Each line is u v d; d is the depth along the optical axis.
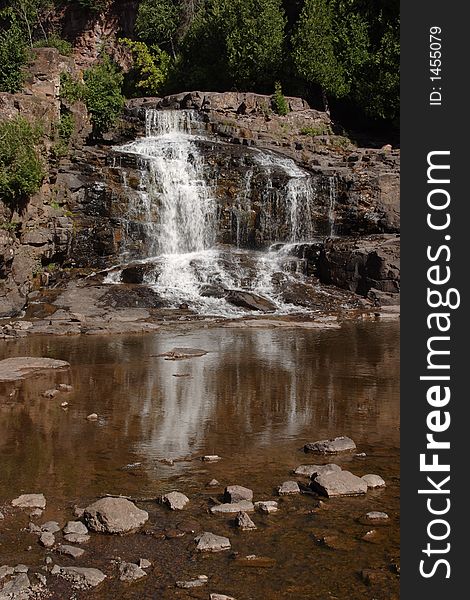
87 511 5.60
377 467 6.93
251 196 25.31
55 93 24.11
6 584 4.65
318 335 15.74
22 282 19.20
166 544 5.24
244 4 35.66
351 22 34.81
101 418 8.83
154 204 24.16
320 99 36.41
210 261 22.23
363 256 21.73
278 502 6.01
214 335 15.72
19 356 13.09
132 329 16.30
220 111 31.56
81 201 23.06
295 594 4.56
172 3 41.75
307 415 8.95
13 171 19.80
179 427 8.42
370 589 4.62
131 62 42.12
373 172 25.88
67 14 43.00
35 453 7.43
